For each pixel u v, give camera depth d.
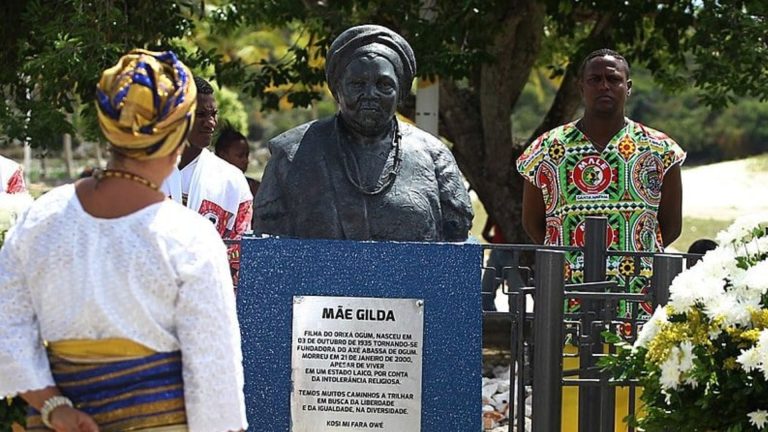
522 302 4.73
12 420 4.23
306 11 8.83
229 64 9.49
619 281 5.44
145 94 3.04
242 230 5.82
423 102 8.84
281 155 4.86
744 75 8.70
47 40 7.77
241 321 4.50
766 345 3.79
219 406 3.02
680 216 5.69
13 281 3.08
